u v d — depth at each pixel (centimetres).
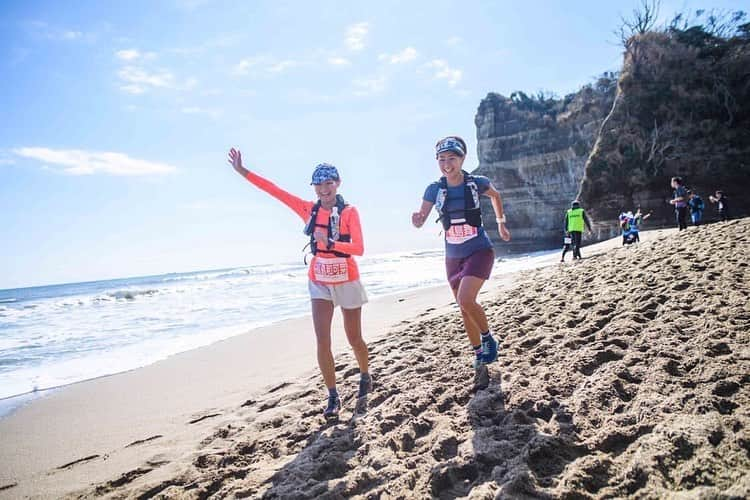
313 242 369
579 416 256
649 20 3328
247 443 322
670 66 3167
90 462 359
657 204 2908
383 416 318
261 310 1436
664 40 3272
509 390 315
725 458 186
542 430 249
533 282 862
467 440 256
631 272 627
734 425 207
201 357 738
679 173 2848
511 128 5544
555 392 298
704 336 317
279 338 843
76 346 962
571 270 905
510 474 209
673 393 253
